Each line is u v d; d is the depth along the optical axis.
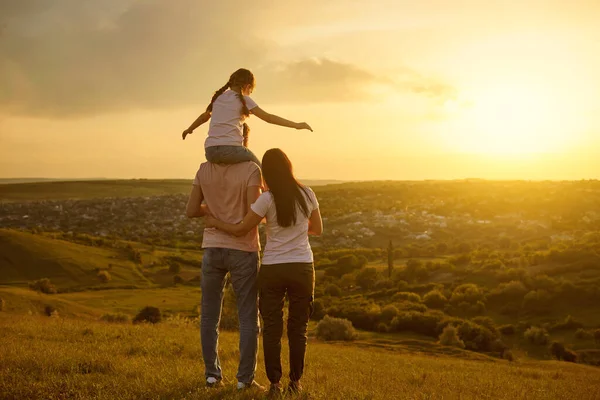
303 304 5.10
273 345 5.07
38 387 5.21
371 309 73.44
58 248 120.44
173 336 13.98
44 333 12.27
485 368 20.00
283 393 5.00
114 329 15.04
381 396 5.95
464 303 79.88
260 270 5.09
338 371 9.65
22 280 105.06
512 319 75.38
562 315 73.50
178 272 122.81
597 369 36.22
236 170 5.23
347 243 184.62
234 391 5.05
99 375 6.06
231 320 35.47
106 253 130.00
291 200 4.97
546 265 96.38
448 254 153.25
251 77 5.40
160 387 5.33
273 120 5.22
